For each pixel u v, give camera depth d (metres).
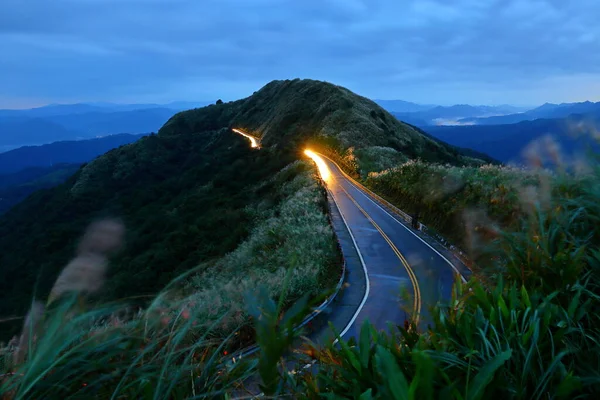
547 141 3.09
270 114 117.94
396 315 12.09
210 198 53.81
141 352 1.74
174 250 30.91
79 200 84.81
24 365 1.42
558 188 3.10
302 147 80.38
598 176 2.85
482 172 22.92
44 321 1.54
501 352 1.68
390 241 22.08
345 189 41.28
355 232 24.27
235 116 141.25
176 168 104.88
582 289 2.18
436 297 2.57
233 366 1.85
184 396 1.71
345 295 14.19
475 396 1.48
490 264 3.11
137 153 108.62
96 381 1.56
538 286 2.49
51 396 1.48
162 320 1.96
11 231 82.94
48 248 45.38
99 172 99.62
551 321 2.10
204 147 115.06
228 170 68.56
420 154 73.19
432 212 24.58
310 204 29.64
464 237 18.64
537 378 1.79
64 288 1.62
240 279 12.36
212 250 31.36
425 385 1.43
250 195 51.53
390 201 33.59
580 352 1.96
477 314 2.09
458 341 2.09
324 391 1.98
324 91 105.69
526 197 3.12
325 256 18.38
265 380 1.62
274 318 1.66
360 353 1.89
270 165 66.31
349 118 81.81
